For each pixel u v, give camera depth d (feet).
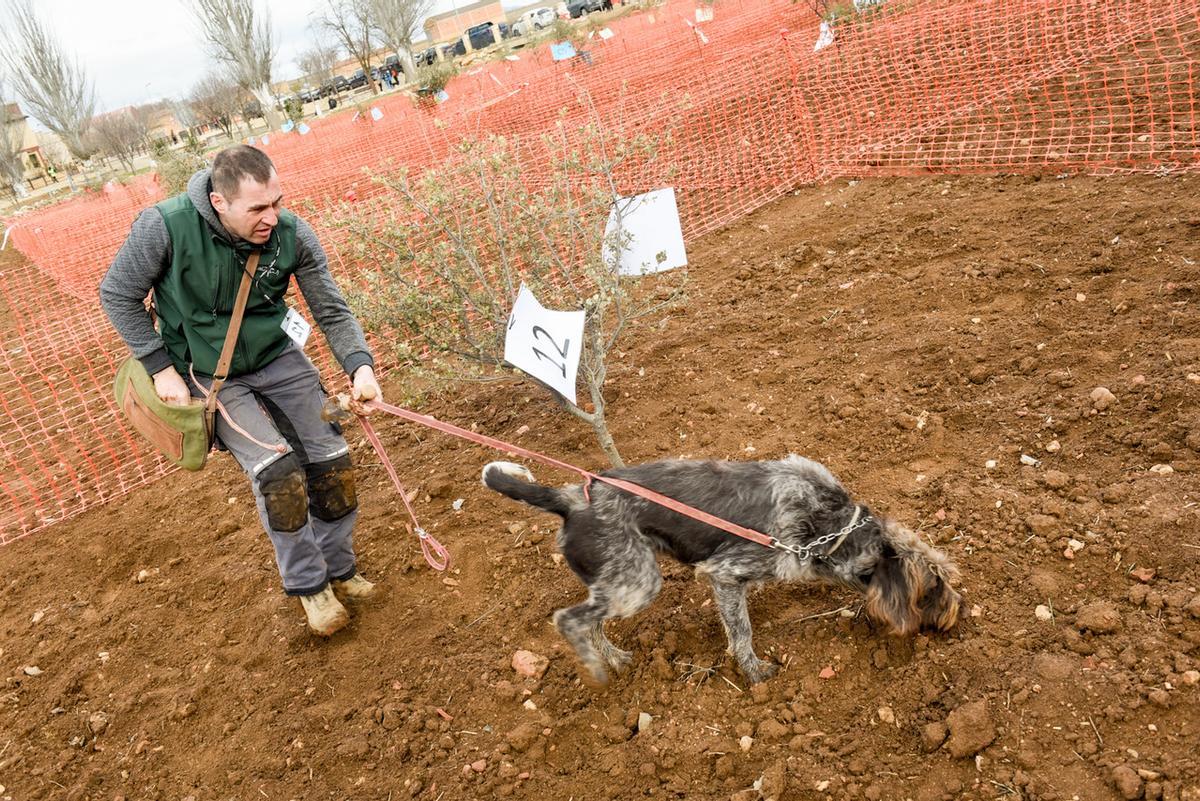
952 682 10.93
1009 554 12.75
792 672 11.82
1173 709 9.78
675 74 50.34
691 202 30.83
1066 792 9.31
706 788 10.57
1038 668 10.67
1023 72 33.14
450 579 15.24
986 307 19.02
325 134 72.79
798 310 21.24
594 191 16.07
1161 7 34.81
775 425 17.17
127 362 12.85
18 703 14.66
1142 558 11.95
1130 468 13.71
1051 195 22.98
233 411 12.63
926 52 37.32
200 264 11.85
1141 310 17.15
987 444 15.28
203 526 18.80
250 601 15.88
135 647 15.47
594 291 18.13
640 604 11.51
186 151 66.80
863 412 16.66
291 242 12.56
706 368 19.75
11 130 159.53
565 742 11.73
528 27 185.68
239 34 128.36
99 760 13.19
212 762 12.64
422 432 20.52
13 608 17.52
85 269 43.70
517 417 19.94
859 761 10.26
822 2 52.49
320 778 11.96
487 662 13.23
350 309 14.44
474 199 17.01
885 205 25.79
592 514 11.43
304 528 13.12
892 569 11.23
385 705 12.76
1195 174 21.70
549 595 14.17
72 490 22.13
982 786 9.62
